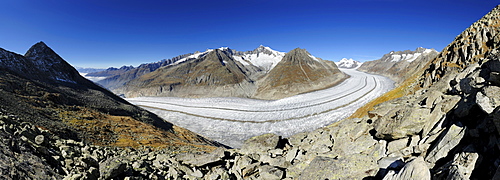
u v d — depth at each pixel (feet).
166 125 247.50
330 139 63.52
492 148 28.50
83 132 118.32
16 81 162.91
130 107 254.27
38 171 32.89
